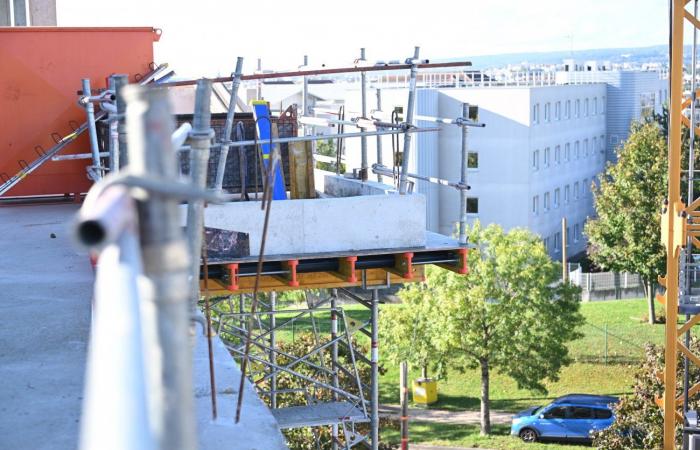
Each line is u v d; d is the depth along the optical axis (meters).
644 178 54.03
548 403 42.81
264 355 16.92
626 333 52.25
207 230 9.89
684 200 47.44
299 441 24.88
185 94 14.27
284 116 11.62
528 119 73.12
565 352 40.12
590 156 87.88
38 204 14.37
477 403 43.41
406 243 10.43
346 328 12.81
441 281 39.88
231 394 5.16
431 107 72.94
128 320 1.39
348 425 15.80
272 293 15.12
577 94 84.31
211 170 11.54
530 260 39.72
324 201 10.21
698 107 17.33
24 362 5.89
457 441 38.72
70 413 4.95
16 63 14.55
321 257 10.18
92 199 1.35
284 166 12.02
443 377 41.22
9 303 7.57
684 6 16.53
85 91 10.66
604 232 55.25
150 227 1.40
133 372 1.34
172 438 1.43
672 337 16.75
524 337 39.66
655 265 53.78
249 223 10.06
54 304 7.54
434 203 73.69
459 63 10.14
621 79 91.38
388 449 32.84
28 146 14.68
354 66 10.45
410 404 43.16
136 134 1.45
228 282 9.98
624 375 45.72
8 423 4.80
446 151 73.12
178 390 1.46
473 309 39.22
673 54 16.52
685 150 47.53
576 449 37.47
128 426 1.25
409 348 41.09
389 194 10.51
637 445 30.31
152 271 1.42
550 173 78.31
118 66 14.89
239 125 11.48
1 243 10.65
